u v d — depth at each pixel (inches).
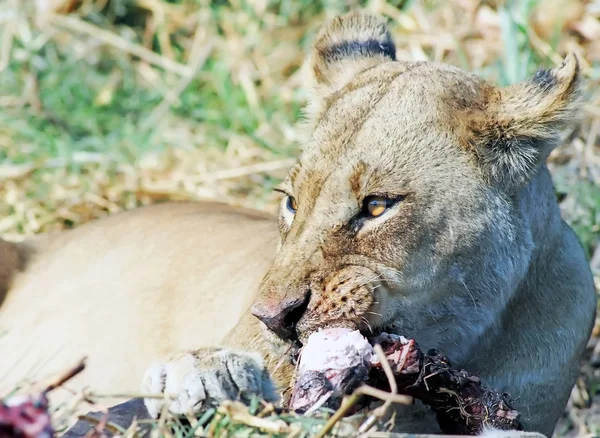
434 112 330.0
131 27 661.9
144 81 634.2
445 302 329.1
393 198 317.7
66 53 640.4
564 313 364.5
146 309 412.2
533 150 333.7
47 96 621.6
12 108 616.1
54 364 422.0
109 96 623.2
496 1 597.6
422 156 322.7
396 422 326.3
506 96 336.5
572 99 330.6
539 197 354.0
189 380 281.4
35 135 590.9
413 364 293.9
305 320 310.5
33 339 432.8
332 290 311.7
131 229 444.1
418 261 319.9
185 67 628.4
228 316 386.3
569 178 518.9
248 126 591.5
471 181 325.7
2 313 448.5
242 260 399.2
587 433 429.1
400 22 610.2
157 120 601.9
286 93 598.2
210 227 426.6
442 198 321.4
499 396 305.0
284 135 581.0
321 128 335.6
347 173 319.6
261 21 639.8
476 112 332.2
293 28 634.2
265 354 335.0
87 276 436.1
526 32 556.4
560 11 573.0
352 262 315.3
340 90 362.9
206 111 605.3
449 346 337.1
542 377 360.2
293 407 279.3
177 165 573.0
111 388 407.2
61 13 650.8
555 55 551.5
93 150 590.2
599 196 504.1
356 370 285.1
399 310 322.0
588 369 455.5
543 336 358.9
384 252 316.8
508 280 338.3
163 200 555.2
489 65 571.5
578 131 535.5
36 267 456.1
